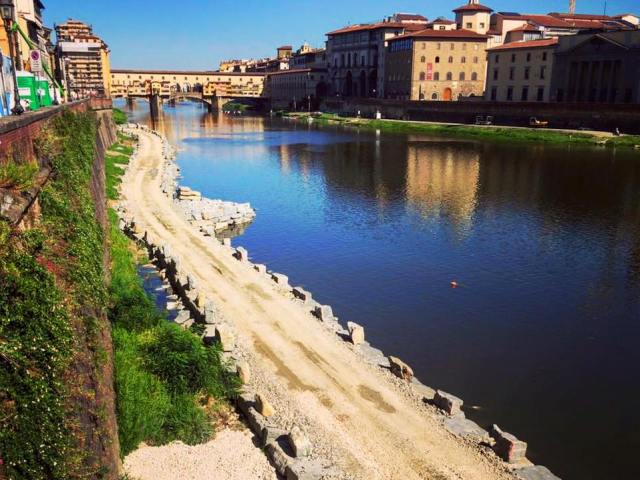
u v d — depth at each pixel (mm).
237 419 19219
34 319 11078
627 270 39719
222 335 23453
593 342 28453
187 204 54031
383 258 41781
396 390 21172
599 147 102000
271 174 81312
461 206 60062
